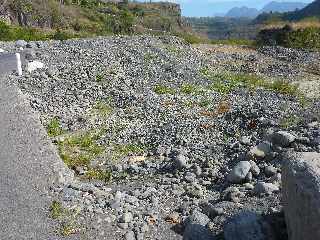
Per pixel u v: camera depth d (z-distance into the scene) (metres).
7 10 53.53
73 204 8.91
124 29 71.38
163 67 23.70
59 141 14.00
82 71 21.14
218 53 30.47
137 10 118.25
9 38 31.34
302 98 19.94
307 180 6.00
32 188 9.51
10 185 9.59
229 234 7.41
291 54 31.30
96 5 88.12
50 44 26.09
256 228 7.26
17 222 8.36
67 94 18.52
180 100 19.02
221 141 14.11
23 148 11.38
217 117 16.78
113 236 8.06
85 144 14.05
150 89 20.20
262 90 21.45
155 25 109.81
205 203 9.41
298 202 6.05
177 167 11.87
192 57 27.61
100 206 8.98
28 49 24.17
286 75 25.70
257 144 12.04
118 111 17.42
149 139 14.70
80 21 67.25
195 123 16.05
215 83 22.33
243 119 15.94
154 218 8.73
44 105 16.84
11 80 18.38
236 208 8.50
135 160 13.01
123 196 9.63
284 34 37.72
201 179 11.12
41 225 8.27
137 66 23.17
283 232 7.25
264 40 38.12
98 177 11.67
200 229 8.03
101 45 26.28
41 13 59.38
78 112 16.89
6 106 14.35
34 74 19.80
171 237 8.17
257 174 10.30
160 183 11.08
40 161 10.75
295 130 12.49
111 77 20.92
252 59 29.41
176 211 9.27
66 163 12.30
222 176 11.05
